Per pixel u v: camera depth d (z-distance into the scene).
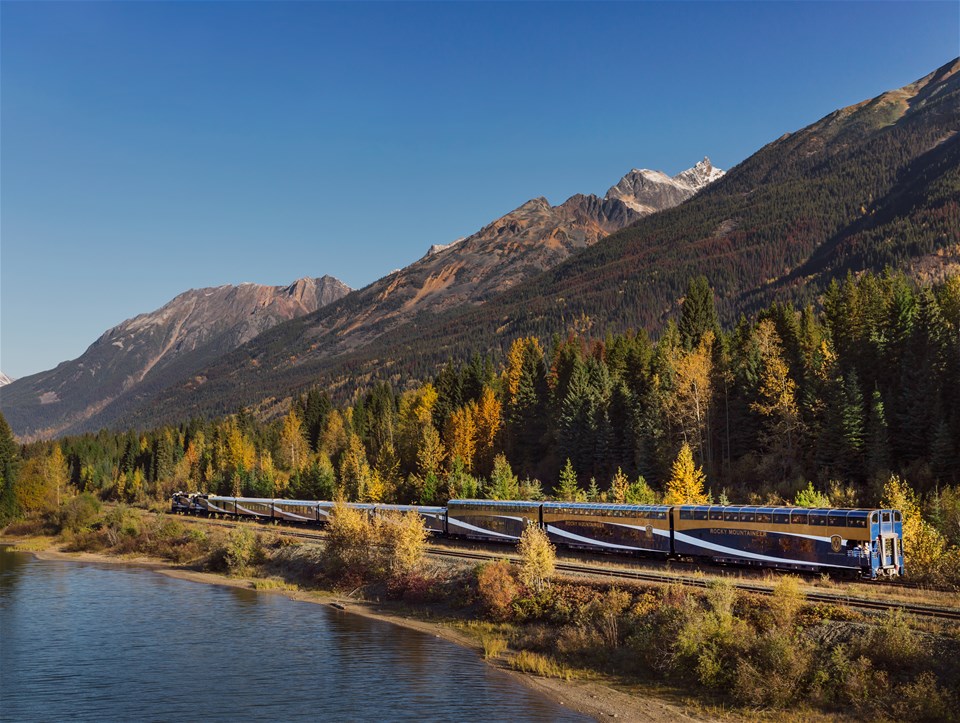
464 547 70.12
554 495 91.50
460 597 52.75
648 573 48.59
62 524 121.81
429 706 33.12
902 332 88.56
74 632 50.75
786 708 30.17
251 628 50.78
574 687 35.47
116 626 52.53
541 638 42.50
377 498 114.50
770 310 112.81
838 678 30.36
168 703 34.59
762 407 83.38
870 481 70.44
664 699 33.00
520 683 36.53
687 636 34.94
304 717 32.09
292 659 42.03
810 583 43.44
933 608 34.53
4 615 56.97
